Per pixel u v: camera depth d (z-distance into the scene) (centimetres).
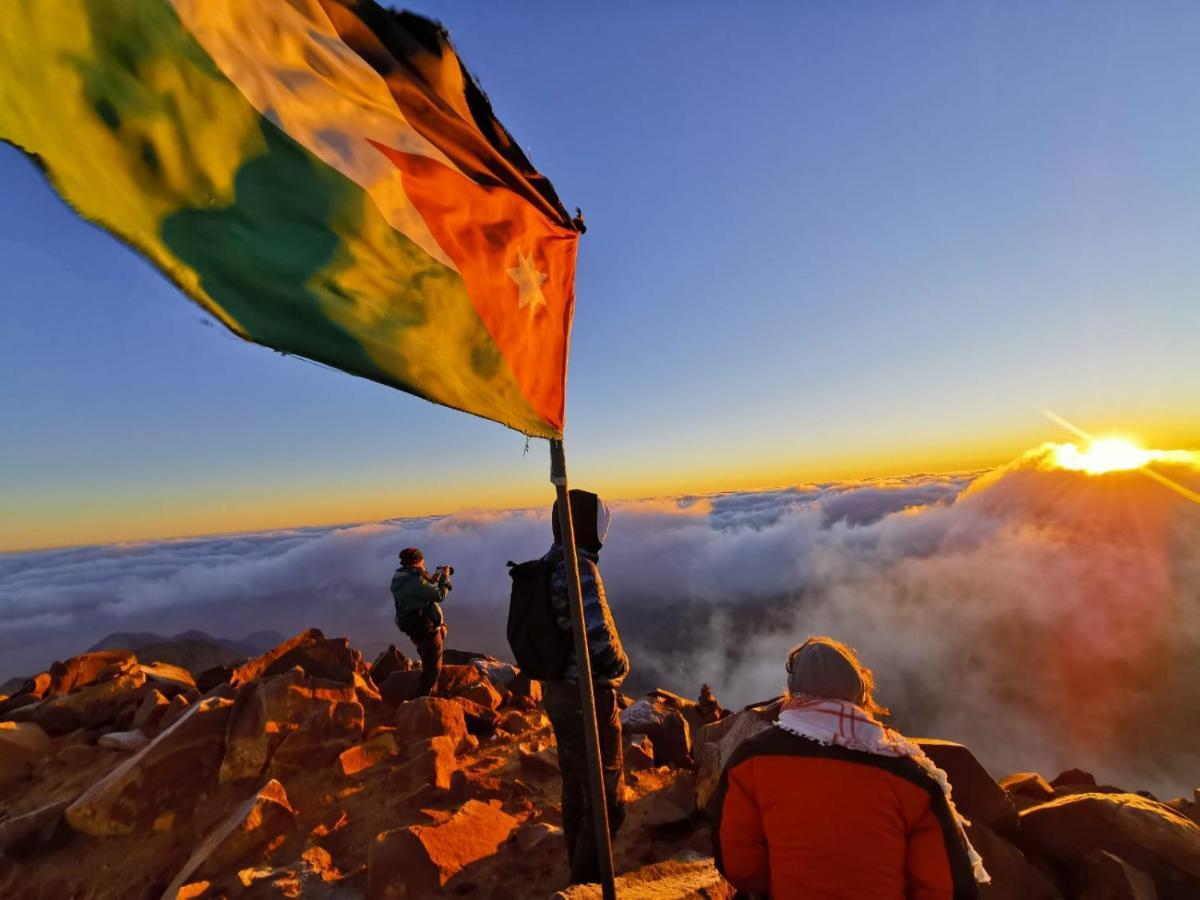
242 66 153
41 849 421
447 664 867
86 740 595
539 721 664
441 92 216
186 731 489
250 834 386
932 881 158
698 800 425
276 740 495
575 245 271
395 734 557
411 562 707
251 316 146
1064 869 350
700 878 318
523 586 315
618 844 382
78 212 115
